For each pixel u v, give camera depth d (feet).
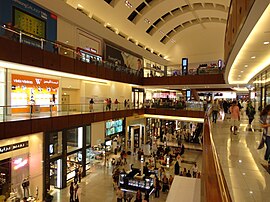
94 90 67.77
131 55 93.91
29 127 34.53
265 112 17.37
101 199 40.04
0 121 30.17
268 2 12.58
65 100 57.57
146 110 82.02
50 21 52.65
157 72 86.48
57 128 41.37
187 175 48.29
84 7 66.18
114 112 63.46
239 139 25.18
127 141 74.49
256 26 16.99
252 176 13.73
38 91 46.37
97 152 59.41
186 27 118.11
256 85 55.98
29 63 36.37
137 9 88.63
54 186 44.50
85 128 52.03
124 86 86.53
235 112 33.55
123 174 44.91
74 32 60.95
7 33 32.35
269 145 16.71
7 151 32.94
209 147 13.85
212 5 95.71
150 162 59.06
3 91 38.60
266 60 30.22
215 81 72.90
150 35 104.53
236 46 22.79
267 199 10.71
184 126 108.37
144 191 41.78
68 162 47.67
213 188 7.35
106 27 78.89
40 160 38.17
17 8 43.91
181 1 88.17
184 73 79.51
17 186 35.27
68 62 46.88
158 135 100.01
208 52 119.24
